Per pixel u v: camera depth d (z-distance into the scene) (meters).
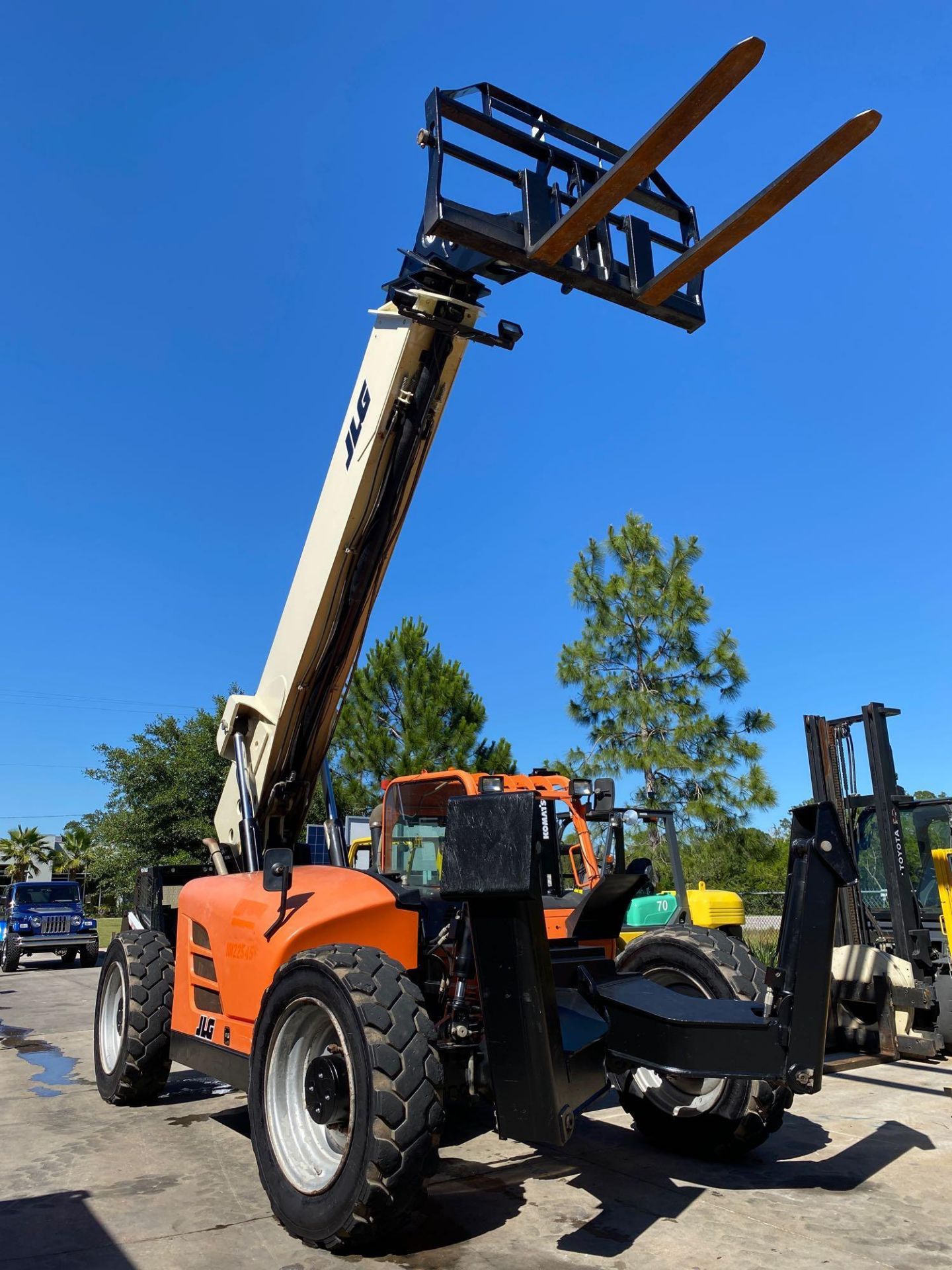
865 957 6.18
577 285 3.10
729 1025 3.00
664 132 2.26
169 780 24.64
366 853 6.91
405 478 4.43
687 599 14.70
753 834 13.88
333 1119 2.88
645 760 13.94
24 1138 4.34
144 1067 4.89
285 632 5.06
